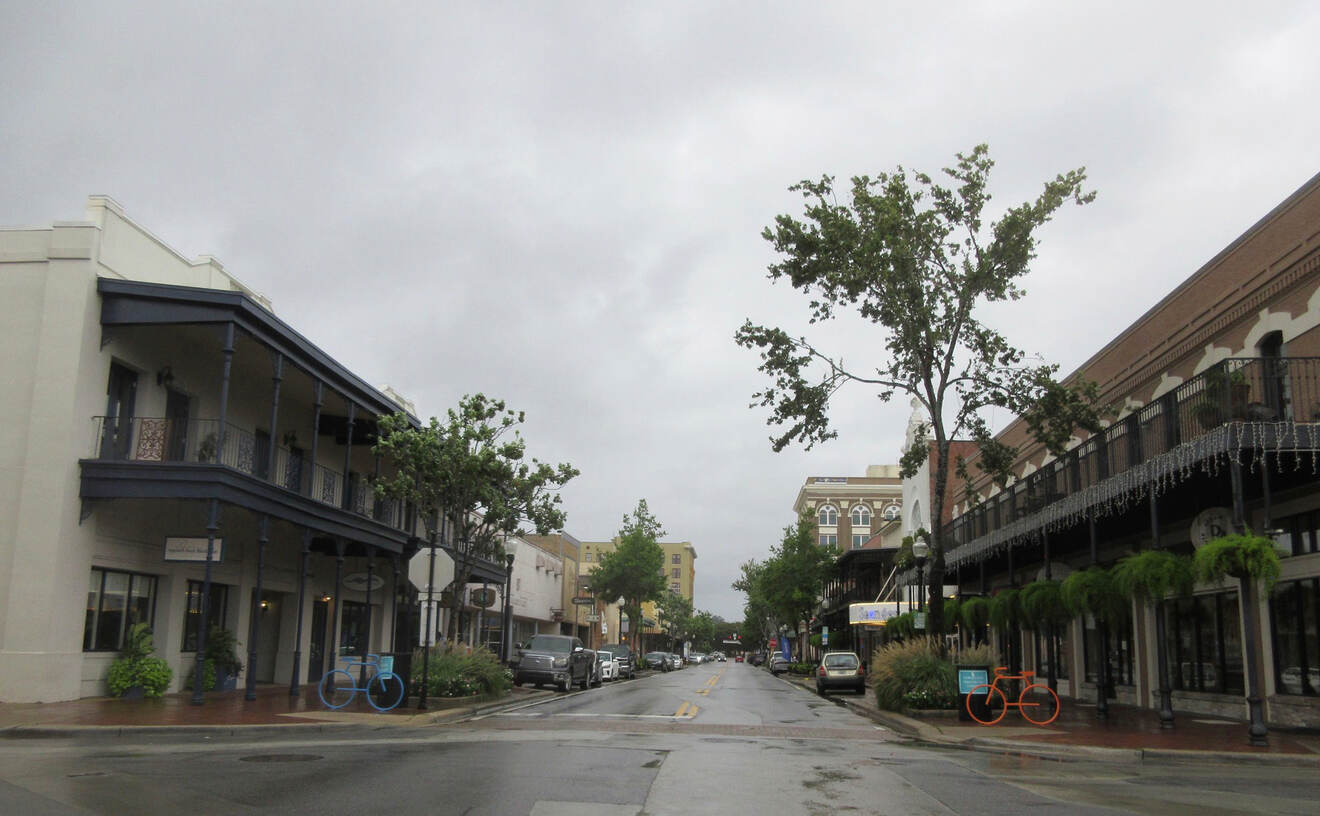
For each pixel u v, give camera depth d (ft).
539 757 40.73
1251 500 65.67
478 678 78.13
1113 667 88.02
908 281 72.59
